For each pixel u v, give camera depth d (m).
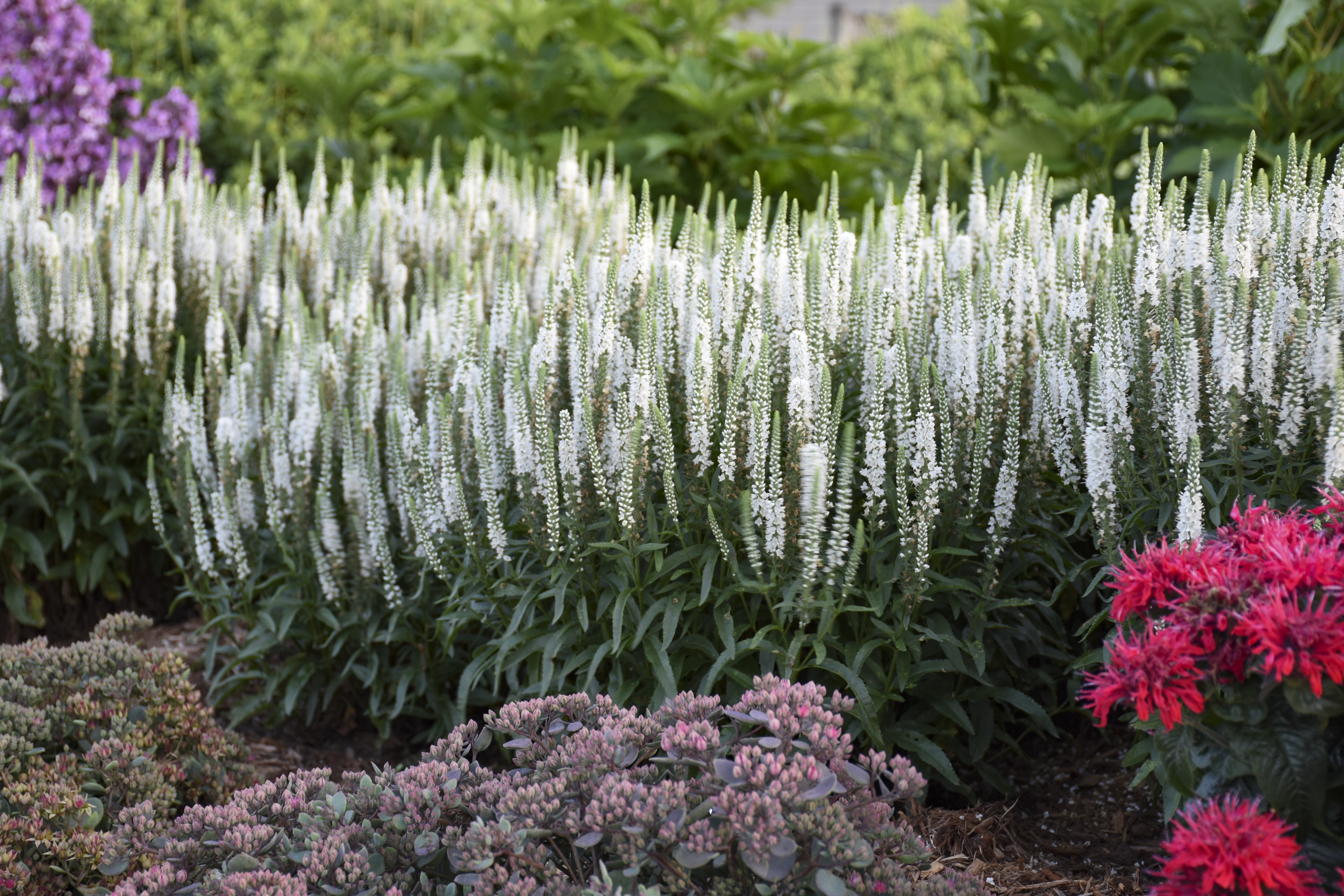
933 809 3.64
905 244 4.13
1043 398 3.54
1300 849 2.32
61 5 6.48
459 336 4.32
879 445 3.35
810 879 2.35
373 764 3.05
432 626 4.18
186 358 5.39
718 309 3.77
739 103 7.30
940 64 10.30
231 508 4.23
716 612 3.48
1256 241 3.57
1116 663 2.54
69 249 5.20
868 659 3.54
